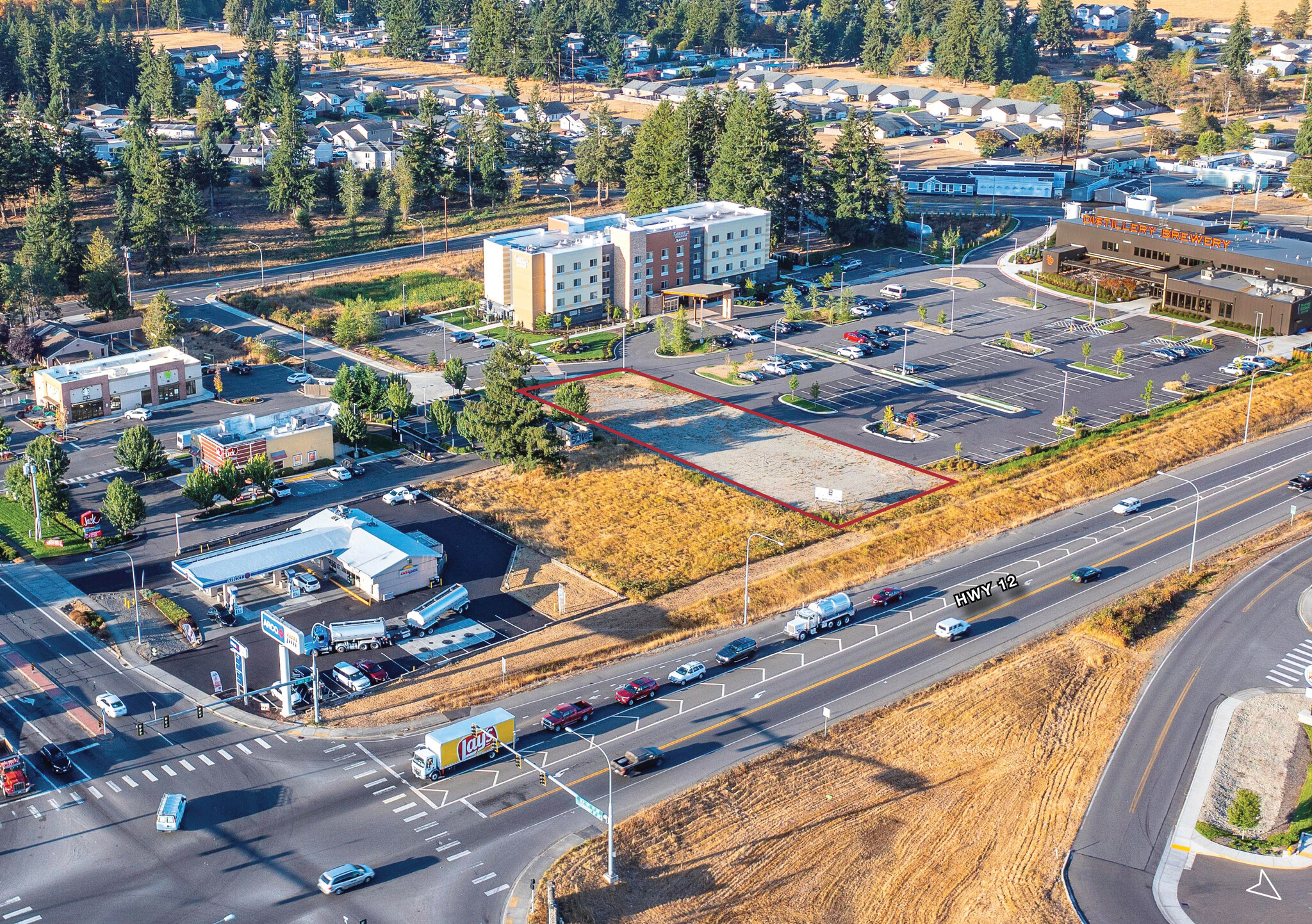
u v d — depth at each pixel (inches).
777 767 3907.5
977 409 6958.7
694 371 7603.4
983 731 4131.4
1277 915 3344.0
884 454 6358.3
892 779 3890.3
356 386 6638.8
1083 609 4899.1
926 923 3309.5
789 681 4392.2
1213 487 6043.3
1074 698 4330.7
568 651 4576.8
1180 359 7755.9
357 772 3870.6
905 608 4913.9
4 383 7396.7
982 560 5315.0
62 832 3572.8
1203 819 3735.2
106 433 6643.7
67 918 3221.0
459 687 4340.6
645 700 4271.7
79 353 7662.4
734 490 5949.8
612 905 3312.0
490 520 5693.9
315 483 6058.1
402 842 3535.9
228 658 4534.9
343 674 4333.2
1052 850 3597.4
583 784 3804.1
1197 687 4399.6
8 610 4820.4
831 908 3353.8
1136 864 3543.3
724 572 5206.7
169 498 5866.1
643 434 6648.6
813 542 5447.8
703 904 3339.1
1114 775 3932.1
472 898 3309.5
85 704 4217.5
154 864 3435.0
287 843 3526.1
